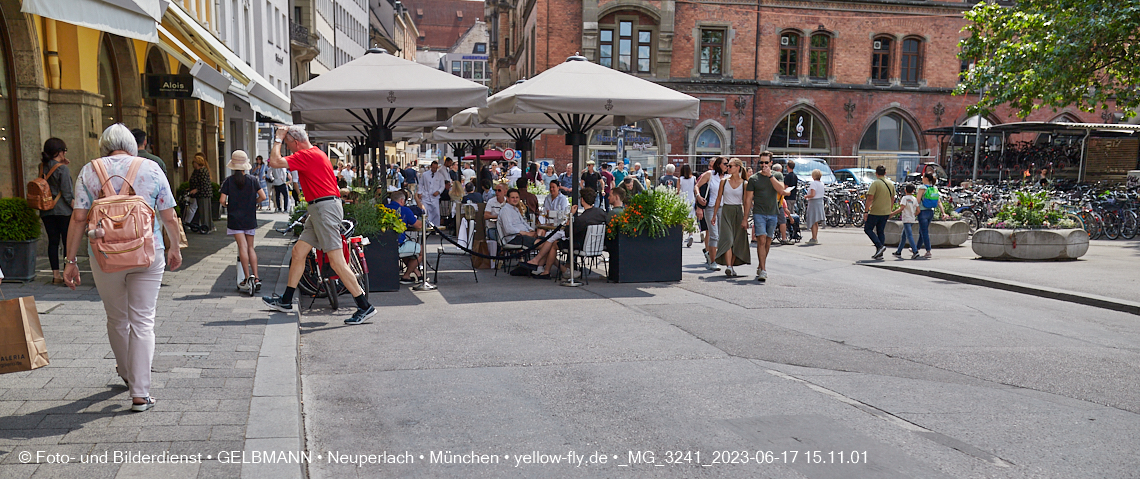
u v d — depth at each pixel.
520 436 4.79
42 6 6.66
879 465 4.31
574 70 11.53
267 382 5.41
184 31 12.80
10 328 4.12
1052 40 19.23
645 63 37.75
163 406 4.85
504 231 12.42
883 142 40.34
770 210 11.69
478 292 10.54
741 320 8.52
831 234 21.20
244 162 9.05
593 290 10.75
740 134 38.62
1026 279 11.55
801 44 39.03
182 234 5.46
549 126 15.53
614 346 7.19
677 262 11.67
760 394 5.66
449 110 12.98
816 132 39.78
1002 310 9.47
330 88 10.65
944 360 6.75
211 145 22.52
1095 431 4.89
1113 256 15.17
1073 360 6.80
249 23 32.47
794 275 12.59
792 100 39.03
